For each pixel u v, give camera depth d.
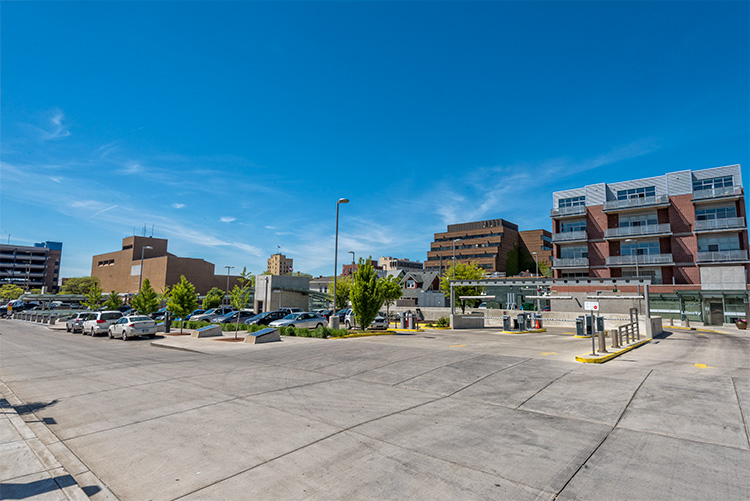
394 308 49.00
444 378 11.07
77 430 6.97
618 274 51.72
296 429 6.90
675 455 5.76
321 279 110.81
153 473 5.22
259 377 11.49
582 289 51.56
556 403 8.51
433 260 125.56
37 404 8.84
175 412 7.98
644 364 13.07
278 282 49.78
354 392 9.61
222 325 30.05
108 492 4.71
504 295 51.66
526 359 14.05
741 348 17.98
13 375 12.52
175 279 77.94
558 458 5.66
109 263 100.19
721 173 47.31
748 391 9.38
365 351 16.50
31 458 5.63
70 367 13.94
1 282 126.94
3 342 24.75
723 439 6.38
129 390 10.05
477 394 9.34
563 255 56.62
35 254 134.62
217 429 6.92
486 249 115.12
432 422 7.29
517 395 9.20
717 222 45.94
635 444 6.18
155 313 44.47
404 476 5.08
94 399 9.18
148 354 17.52
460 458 5.65
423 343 19.62
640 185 52.22
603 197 54.09
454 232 123.75
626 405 8.30
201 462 5.55
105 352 18.59
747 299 36.50
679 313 40.41
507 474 5.14
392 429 6.89
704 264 46.72
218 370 12.77
